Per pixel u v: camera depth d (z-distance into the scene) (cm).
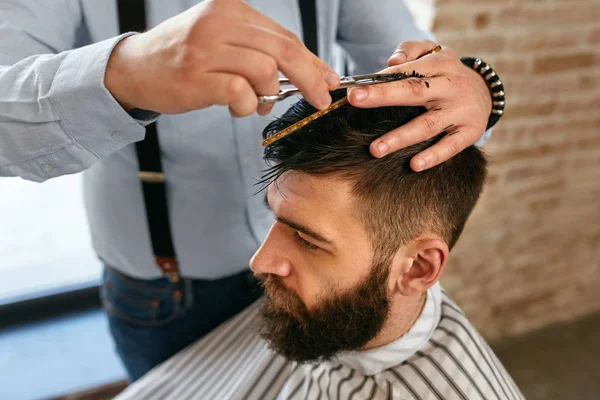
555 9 135
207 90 42
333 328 68
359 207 60
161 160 81
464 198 66
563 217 173
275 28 44
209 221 88
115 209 88
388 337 71
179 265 92
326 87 46
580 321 197
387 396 72
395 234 62
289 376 85
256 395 86
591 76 149
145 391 93
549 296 189
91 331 162
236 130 81
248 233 92
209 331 103
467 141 59
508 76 140
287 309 69
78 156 55
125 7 73
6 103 52
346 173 58
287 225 64
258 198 88
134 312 99
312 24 83
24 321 163
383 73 57
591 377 175
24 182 185
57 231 179
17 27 64
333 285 65
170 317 98
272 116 81
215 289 98
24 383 144
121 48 47
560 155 159
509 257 173
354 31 90
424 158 56
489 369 74
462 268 168
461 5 125
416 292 67
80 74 49
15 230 177
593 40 143
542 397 168
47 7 67
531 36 136
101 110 50
